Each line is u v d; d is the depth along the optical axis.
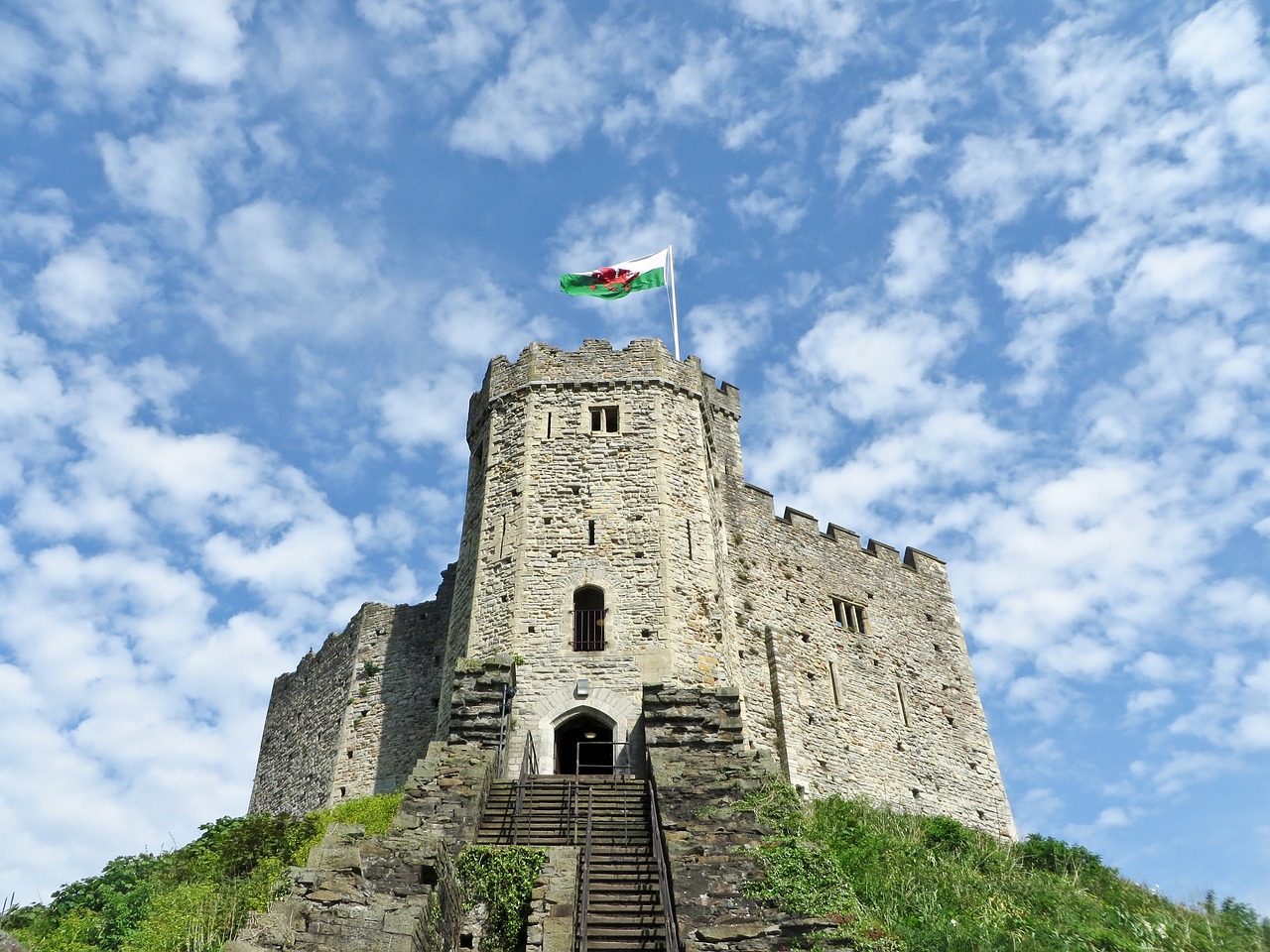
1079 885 23.19
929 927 17.92
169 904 20.55
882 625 37.97
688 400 30.17
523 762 21.34
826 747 32.88
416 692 33.75
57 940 19.20
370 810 25.69
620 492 27.42
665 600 25.34
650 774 20.91
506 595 25.75
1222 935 20.27
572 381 29.83
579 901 15.89
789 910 16.48
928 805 34.28
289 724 38.62
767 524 37.16
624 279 33.31
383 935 13.40
